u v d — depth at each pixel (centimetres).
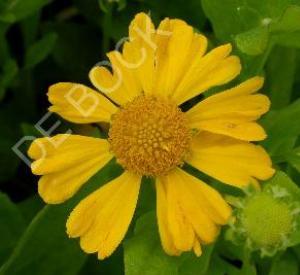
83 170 18
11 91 26
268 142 19
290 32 19
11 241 20
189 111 18
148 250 18
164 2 23
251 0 20
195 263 18
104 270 20
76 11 25
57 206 19
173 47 18
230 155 17
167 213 17
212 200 17
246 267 18
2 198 20
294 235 17
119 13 23
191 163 17
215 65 18
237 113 17
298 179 20
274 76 21
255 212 17
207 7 20
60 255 19
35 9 22
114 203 17
